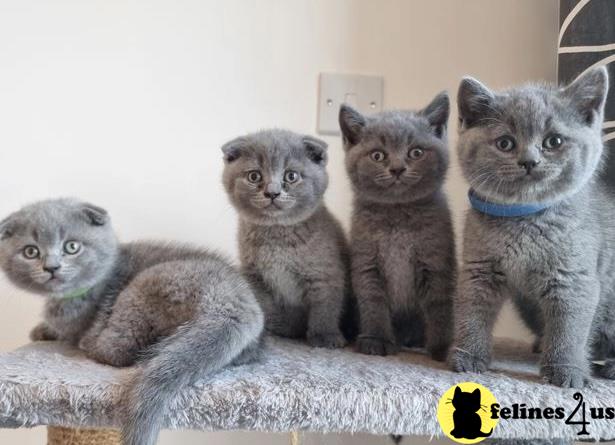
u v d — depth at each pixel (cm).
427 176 60
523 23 82
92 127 76
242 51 78
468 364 50
